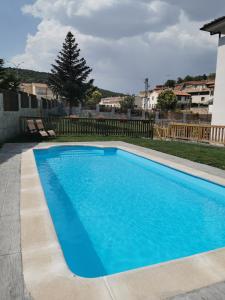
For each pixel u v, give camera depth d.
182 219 5.58
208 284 2.77
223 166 8.70
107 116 39.06
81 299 2.49
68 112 38.94
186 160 9.60
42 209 4.62
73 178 8.51
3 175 6.79
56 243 3.50
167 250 4.34
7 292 2.56
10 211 4.52
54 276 2.82
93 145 12.91
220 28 15.70
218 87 15.88
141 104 91.62
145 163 10.25
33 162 8.30
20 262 3.05
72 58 42.03
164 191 7.40
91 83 43.12
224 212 6.01
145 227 5.18
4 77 25.12
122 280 2.79
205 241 4.68
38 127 15.25
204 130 15.32
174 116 36.84
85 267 3.77
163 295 2.59
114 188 7.57
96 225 5.21
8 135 13.77
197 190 7.46
